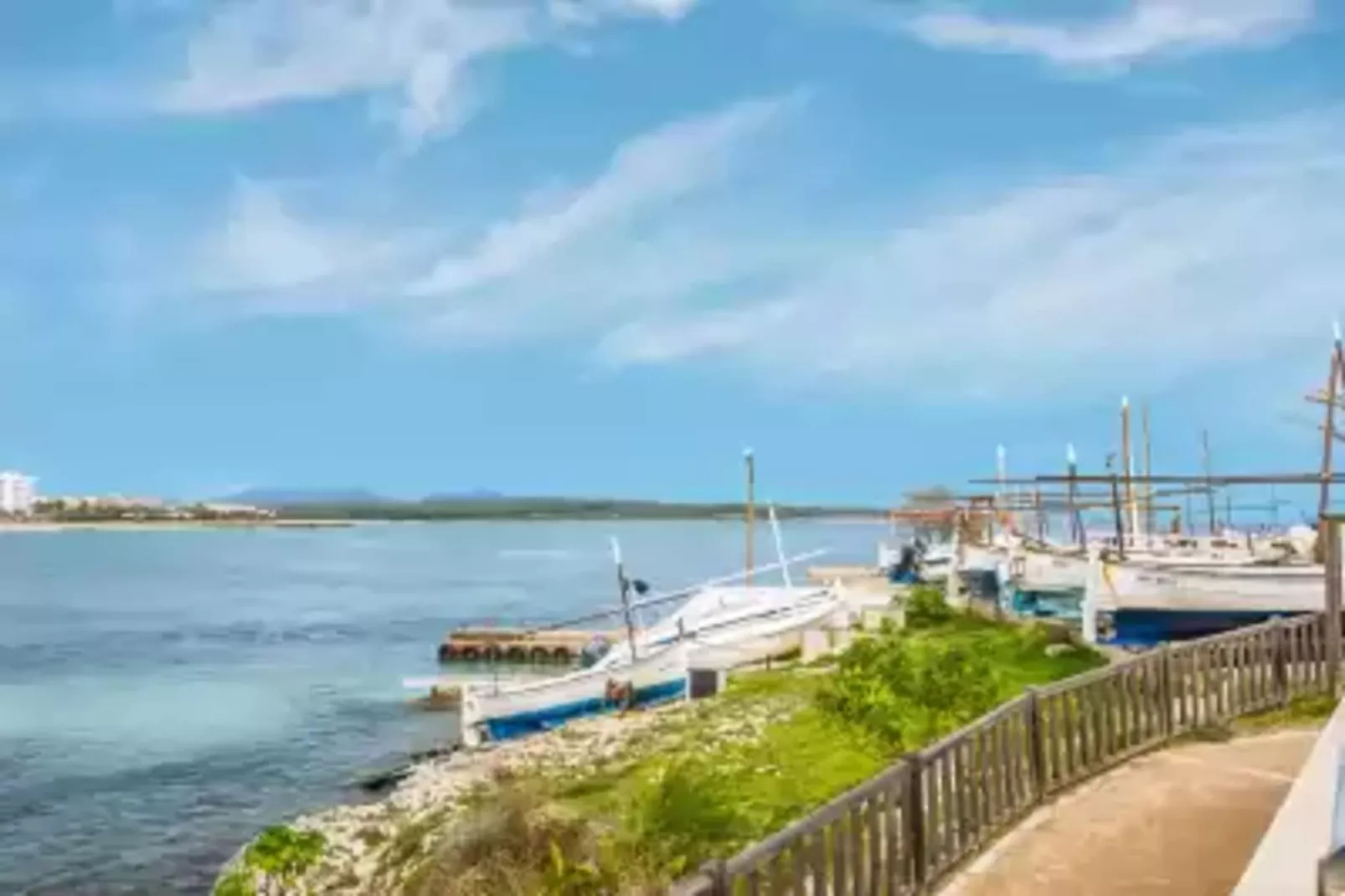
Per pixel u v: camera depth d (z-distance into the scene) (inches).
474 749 1170.0
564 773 831.7
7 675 1907.0
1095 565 1183.6
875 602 1401.3
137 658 2106.3
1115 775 555.5
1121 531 1727.4
